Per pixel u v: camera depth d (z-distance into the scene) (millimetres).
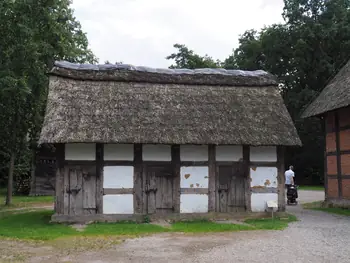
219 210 13562
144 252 8789
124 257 8359
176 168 13398
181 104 13828
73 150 12883
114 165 13047
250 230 11531
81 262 7992
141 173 13172
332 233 11062
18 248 9242
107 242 9828
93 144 13008
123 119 12820
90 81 14008
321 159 35406
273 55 35188
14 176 26734
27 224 12531
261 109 14281
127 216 12945
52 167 26109
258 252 8734
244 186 13789
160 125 12891
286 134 13531
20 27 17109
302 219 13836
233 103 14305
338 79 18250
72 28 24094
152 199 13172
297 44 32250
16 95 17562
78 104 12969
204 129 13070
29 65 17547
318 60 33719
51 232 11070
